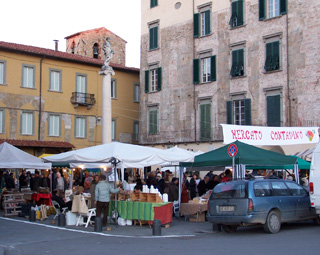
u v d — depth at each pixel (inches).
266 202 571.5
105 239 557.9
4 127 1539.1
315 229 610.9
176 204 776.9
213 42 1464.1
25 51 1573.6
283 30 1284.4
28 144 1531.7
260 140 807.7
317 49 1210.6
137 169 1491.1
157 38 1648.6
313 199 599.8
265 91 1316.4
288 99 1262.3
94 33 2153.1
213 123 1450.5
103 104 1144.8
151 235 590.6
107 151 678.5
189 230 636.7
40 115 1616.6
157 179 976.3
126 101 1868.8
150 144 1632.6
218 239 542.6
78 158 689.6
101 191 658.2
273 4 1322.6
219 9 1456.7
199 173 1432.1
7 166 837.2
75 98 1699.1
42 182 1040.8
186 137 1526.8
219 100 1438.2
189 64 1536.7
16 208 867.4
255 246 474.3
